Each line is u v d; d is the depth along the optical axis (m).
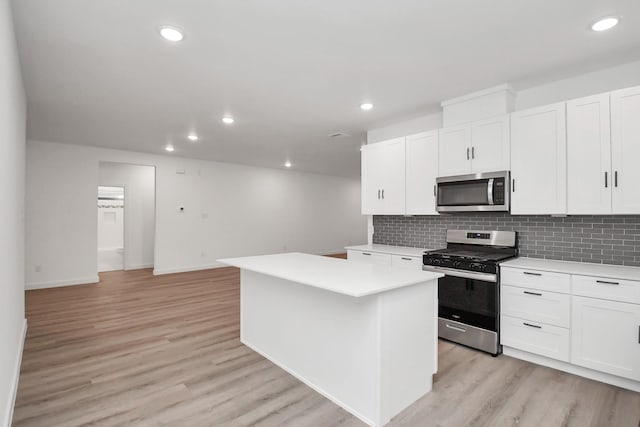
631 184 2.40
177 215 6.86
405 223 4.37
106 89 3.14
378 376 1.96
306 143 5.45
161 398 2.24
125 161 6.16
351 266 2.67
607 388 2.35
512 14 2.01
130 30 2.16
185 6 1.92
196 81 2.97
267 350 2.89
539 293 2.67
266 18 2.04
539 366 2.70
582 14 2.00
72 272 5.68
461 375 2.56
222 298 4.86
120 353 2.96
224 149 5.96
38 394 2.28
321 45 2.37
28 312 4.16
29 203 5.32
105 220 10.16
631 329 2.26
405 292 2.13
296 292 2.57
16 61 2.26
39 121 4.16
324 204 9.56
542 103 3.09
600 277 2.38
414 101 3.51
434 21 2.08
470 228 3.70
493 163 3.13
